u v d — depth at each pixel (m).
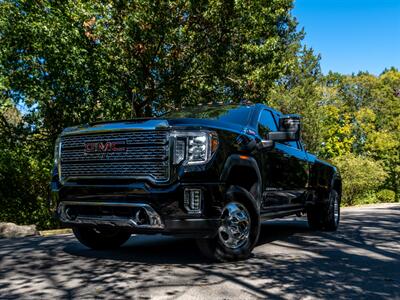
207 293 3.28
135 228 4.06
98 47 12.09
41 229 15.05
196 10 13.14
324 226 7.48
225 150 4.27
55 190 4.65
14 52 11.12
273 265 4.37
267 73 14.27
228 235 4.43
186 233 3.97
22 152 12.60
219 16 13.29
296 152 6.32
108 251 5.27
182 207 3.92
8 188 14.11
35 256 4.89
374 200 26.12
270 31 15.02
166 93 14.14
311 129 25.17
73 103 11.46
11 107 11.16
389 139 42.22
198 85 14.37
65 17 11.47
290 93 25.16
